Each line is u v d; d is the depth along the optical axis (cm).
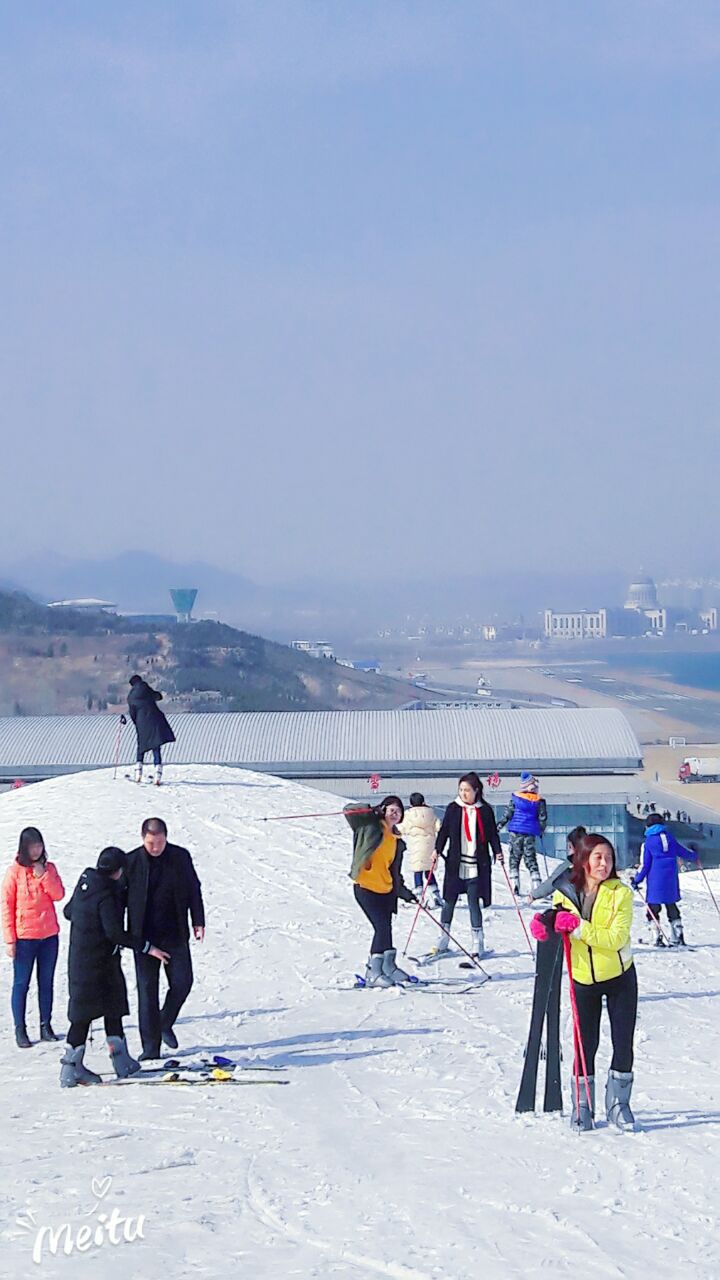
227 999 1452
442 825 1695
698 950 1881
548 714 6131
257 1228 673
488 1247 637
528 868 2284
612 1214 687
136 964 1156
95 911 1072
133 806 2844
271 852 2469
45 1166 802
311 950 1738
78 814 2786
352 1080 1041
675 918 1909
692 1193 722
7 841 2567
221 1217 691
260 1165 794
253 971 1616
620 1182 746
